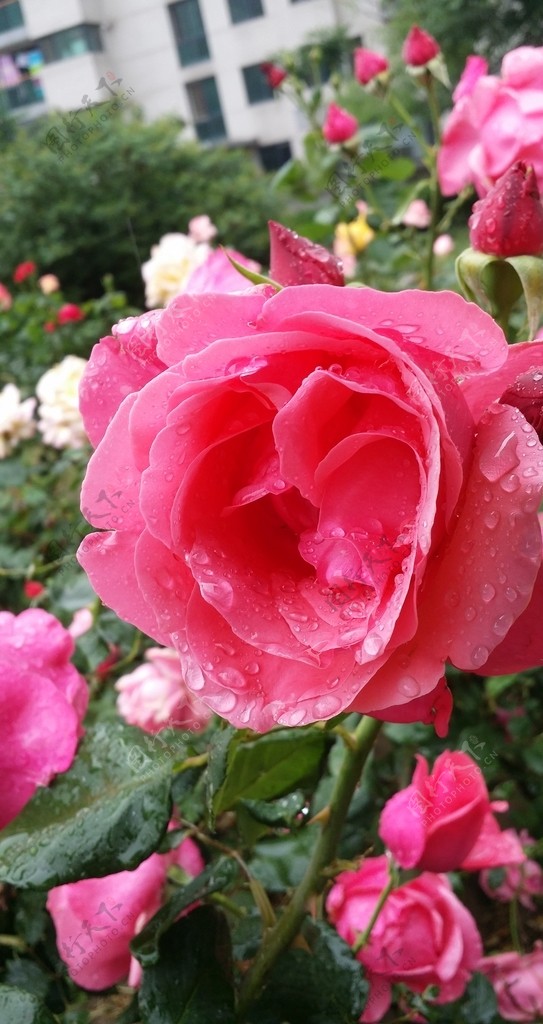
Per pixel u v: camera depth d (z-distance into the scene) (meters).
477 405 0.21
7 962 0.37
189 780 0.32
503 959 0.54
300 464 0.19
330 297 0.18
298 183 1.02
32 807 0.28
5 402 1.09
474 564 0.18
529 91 0.43
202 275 0.29
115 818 0.27
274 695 0.19
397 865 0.36
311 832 0.39
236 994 0.31
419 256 0.76
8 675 0.29
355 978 0.31
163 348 0.20
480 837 0.36
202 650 0.20
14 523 0.94
